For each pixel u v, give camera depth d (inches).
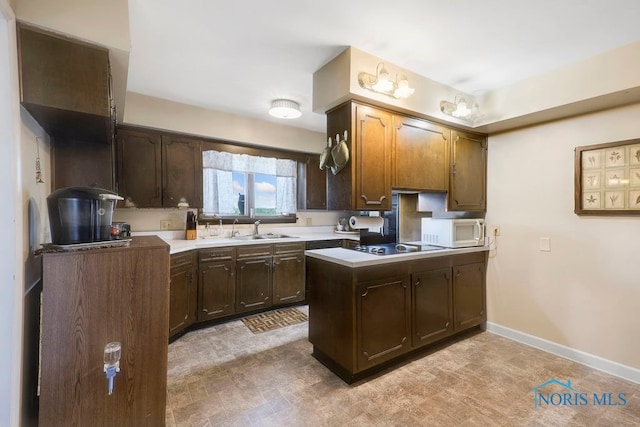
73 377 49.3
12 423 44.8
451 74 94.0
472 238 115.8
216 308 122.0
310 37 74.6
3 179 45.1
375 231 131.0
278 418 67.3
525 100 95.9
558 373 86.9
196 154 129.2
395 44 77.4
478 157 117.7
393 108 90.9
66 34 51.8
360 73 80.4
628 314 84.4
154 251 55.7
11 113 45.5
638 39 73.7
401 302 90.1
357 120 85.2
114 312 52.3
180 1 61.1
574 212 94.9
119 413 52.6
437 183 105.0
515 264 110.3
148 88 107.5
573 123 95.5
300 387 79.3
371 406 71.4
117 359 50.4
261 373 86.1
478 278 115.8
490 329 117.7
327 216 184.1
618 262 86.4
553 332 99.8
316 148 165.3
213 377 84.0
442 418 67.4
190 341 107.4
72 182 76.6
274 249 138.8
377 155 89.4
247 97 115.6
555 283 99.7
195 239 133.1
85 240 55.3
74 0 52.6
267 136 146.8
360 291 80.9
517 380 83.0
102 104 55.4
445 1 60.8
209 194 139.4
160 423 55.9
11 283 45.6
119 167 111.5
